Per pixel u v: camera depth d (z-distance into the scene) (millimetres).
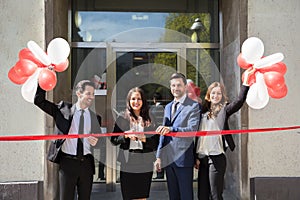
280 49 5188
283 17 5184
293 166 5121
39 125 4957
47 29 5004
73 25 6418
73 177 3906
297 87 5152
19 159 4945
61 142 3879
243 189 5062
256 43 3510
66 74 5867
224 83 5957
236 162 5301
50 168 4918
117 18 6504
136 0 6516
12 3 4996
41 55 3475
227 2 5914
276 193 5043
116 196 5719
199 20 6543
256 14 5180
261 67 3605
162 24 6539
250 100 3607
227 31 5906
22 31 4992
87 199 3979
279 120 5125
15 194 4867
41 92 3766
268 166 5105
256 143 5102
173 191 4176
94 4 6477
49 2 5020
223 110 4105
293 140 5129
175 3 6555
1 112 4941
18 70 3465
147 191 4070
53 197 4945
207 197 4184
